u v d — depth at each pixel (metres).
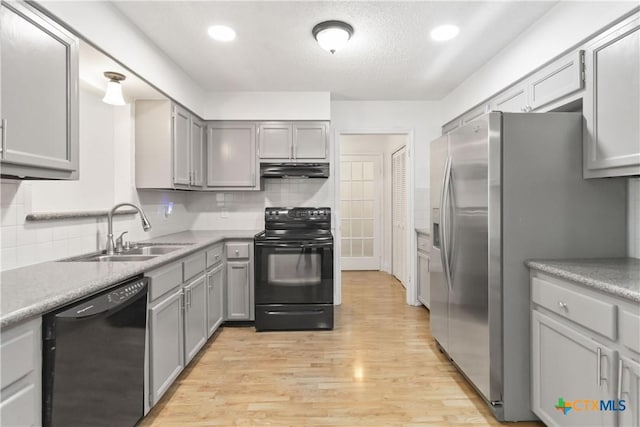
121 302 1.46
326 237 3.14
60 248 1.92
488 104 2.77
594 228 1.80
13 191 1.61
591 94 1.71
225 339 2.89
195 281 2.42
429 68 2.88
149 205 2.95
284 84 3.26
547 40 2.02
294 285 3.09
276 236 3.15
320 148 3.50
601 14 1.63
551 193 1.79
